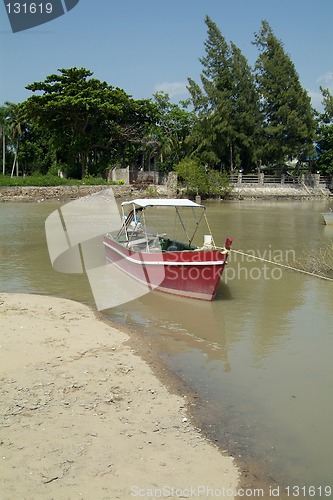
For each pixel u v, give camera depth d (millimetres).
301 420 6707
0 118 60469
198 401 7152
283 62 56125
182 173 49969
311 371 8297
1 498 4820
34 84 48750
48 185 45844
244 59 55688
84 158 53062
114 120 52000
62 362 8172
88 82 49219
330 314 11438
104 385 7414
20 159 64375
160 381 7715
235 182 56594
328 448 6070
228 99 55562
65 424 6227
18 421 6238
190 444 5980
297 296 12953
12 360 8133
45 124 50938
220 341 9672
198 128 56250
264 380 7930
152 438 6047
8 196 41844
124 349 8977
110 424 6301
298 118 56500
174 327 10445
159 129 56062
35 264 16422
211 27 55031
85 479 5184
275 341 9703
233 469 5559
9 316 10453
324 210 40750
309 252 19219
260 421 6652
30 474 5219
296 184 58094
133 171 53969
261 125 56781
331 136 60719
